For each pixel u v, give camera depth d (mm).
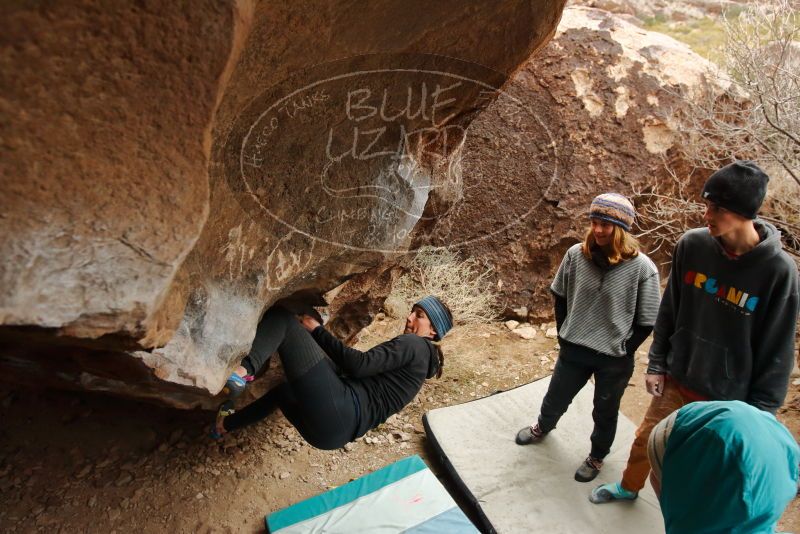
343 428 2135
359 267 2217
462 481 2850
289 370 2123
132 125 958
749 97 4512
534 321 4562
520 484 2846
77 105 908
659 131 4379
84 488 2660
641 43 4594
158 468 2824
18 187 903
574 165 4363
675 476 1066
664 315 2246
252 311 1758
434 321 2385
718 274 1923
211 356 1620
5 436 2803
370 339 4207
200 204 1057
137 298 1014
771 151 3926
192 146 1010
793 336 1844
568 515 2674
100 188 966
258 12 1210
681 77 4457
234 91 1326
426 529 2488
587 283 2484
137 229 1007
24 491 2598
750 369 1941
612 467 2957
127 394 2166
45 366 1815
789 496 1003
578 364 2654
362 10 1402
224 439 3031
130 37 896
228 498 2760
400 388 2273
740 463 969
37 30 838
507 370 3996
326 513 2572
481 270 4656
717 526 1002
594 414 2701
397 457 3145
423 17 1563
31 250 921
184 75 950
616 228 2312
